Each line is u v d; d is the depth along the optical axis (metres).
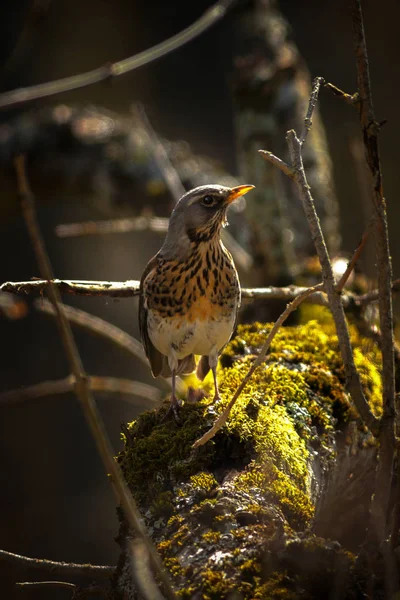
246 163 11.94
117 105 24.52
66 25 25.06
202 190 7.40
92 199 14.65
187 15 25.97
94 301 22.31
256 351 8.23
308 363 7.82
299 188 4.84
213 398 6.75
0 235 22.94
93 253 23.42
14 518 19.80
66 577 15.50
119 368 22.33
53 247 23.39
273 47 12.85
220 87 25.69
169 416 6.59
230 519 4.94
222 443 5.85
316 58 24.45
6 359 22.30
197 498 5.27
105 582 7.37
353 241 19.62
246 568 4.47
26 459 20.88
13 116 20.69
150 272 7.62
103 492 20.69
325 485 6.30
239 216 13.78
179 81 25.47
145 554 4.35
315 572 4.37
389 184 22.09
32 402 10.33
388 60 24.33
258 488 5.32
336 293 4.77
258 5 13.57
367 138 4.61
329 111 23.62
